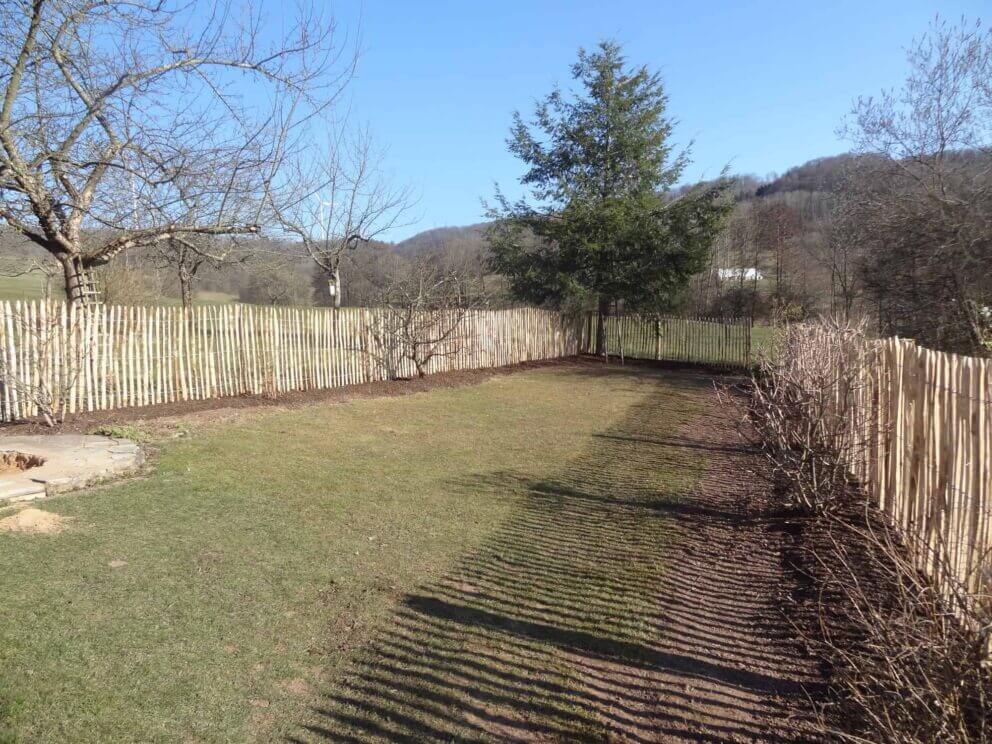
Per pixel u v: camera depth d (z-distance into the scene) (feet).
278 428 31.55
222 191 32.04
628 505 21.84
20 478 20.39
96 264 33.35
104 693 10.71
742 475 25.85
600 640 13.33
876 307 53.52
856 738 8.75
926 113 46.96
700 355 68.74
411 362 51.29
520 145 75.25
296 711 10.77
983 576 10.27
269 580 15.29
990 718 8.48
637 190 72.49
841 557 13.24
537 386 51.96
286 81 32.60
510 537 18.74
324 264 66.80
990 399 11.95
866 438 20.88
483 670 12.14
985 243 42.16
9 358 28.12
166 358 34.42
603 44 71.41
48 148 27.81
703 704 11.31
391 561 16.80
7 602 13.16
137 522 18.22
